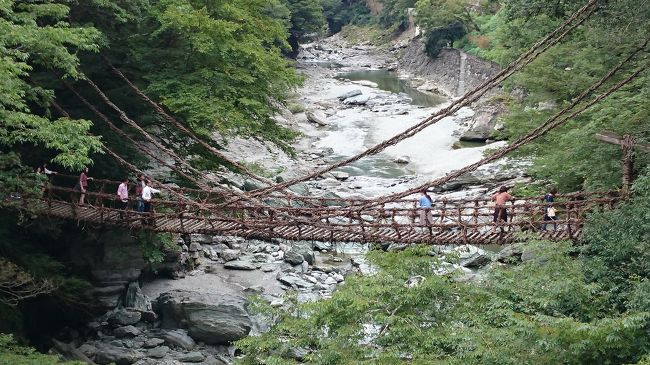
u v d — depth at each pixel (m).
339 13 116.88
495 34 65.88
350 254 33.28
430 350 14.84
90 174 28.23
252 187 38.00
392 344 14.93
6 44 20.38
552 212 23.56
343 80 78.69
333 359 14.49
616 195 23.94
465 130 52.81
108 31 27.19
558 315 16.44
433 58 78.81
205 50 26.41
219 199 29.78
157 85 26.89
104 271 26.77
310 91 70.81
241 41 29.41
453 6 74.50
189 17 26.62
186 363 23.89
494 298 16.05
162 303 26.62
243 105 28.42
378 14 111.19
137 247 27.56
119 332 25.70
